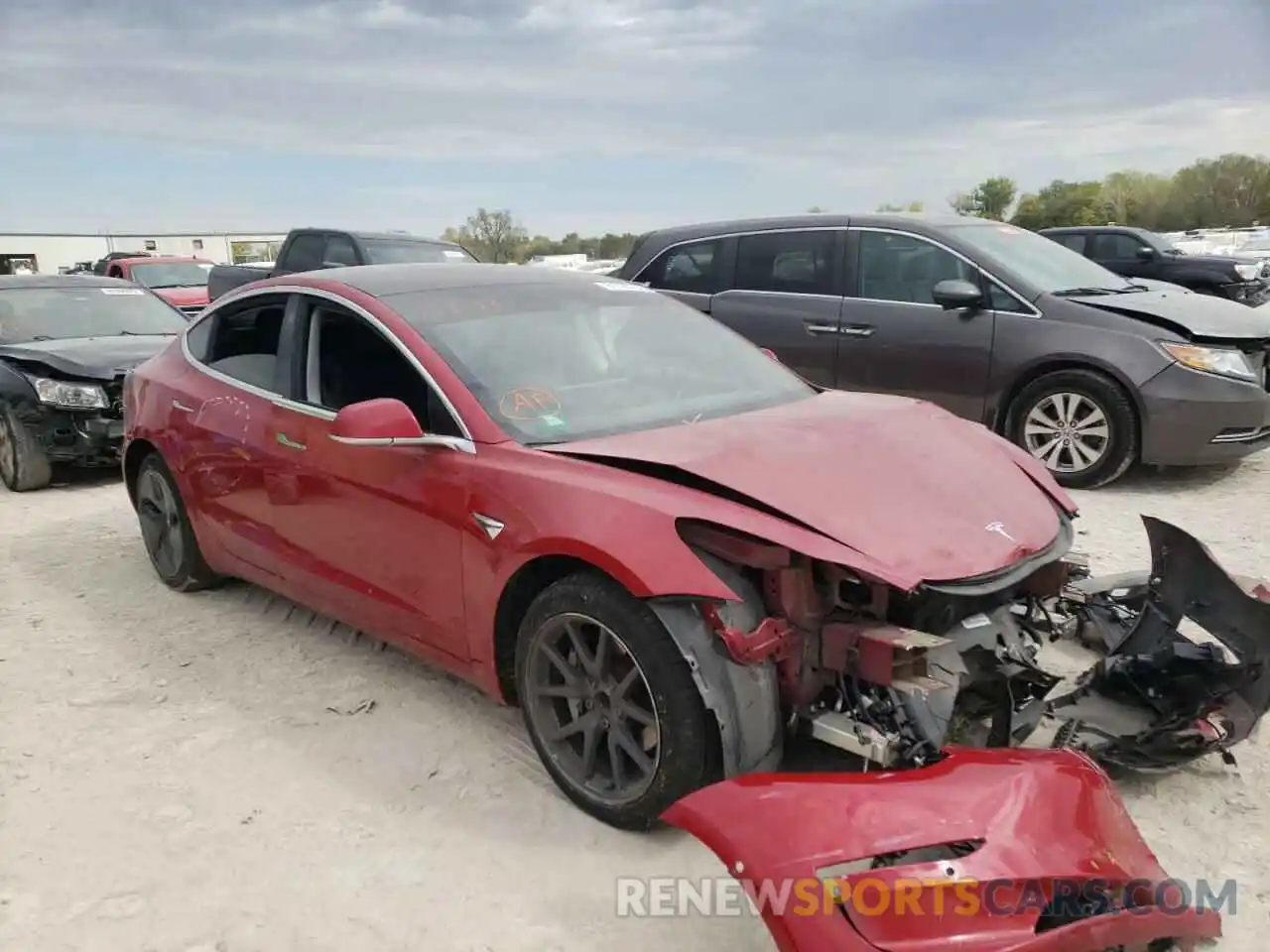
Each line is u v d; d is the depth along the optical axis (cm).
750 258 822
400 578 356
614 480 297
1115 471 677
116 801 328
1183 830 296
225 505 448
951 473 318
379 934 263
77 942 263
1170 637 329
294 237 1362
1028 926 202
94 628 479
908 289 750
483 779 333
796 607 271
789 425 334
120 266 1880
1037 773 235
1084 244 1680
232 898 278
